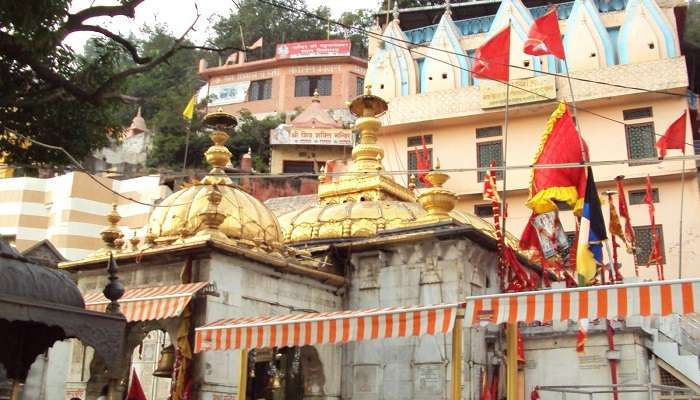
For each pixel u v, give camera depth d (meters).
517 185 30.66
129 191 38.88
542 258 15.46
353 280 15.83
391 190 19.56
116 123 11.43
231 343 11.65
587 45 30.62
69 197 37.06
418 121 32.62
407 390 14.28
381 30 38.09
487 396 14.42
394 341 14.72
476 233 14.70
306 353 14.90
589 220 13.98
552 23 15.62
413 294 14.94
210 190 14.77
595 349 16.06
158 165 50.03
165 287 13.15
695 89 40.03
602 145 29.72
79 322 7.36
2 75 9.54
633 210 28.92
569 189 14.53
